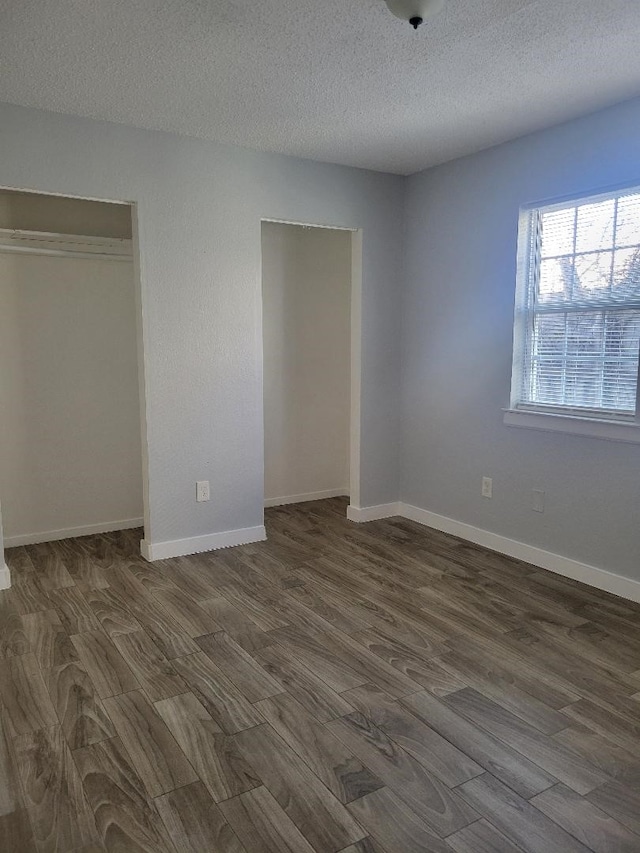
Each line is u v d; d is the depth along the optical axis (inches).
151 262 139.4
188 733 82.8
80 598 126.6
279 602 124.5
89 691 92.9
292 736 82.2
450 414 164.9
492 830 66.2
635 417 122.0
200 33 91.9
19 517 159.8
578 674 97.4
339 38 93.7
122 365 169.5
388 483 183.5
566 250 135.0
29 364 156.9
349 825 66.9
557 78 108.0
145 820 67.7
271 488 197.9
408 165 161.9
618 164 120.2
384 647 106.3
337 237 199.6
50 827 66.8
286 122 130.3
